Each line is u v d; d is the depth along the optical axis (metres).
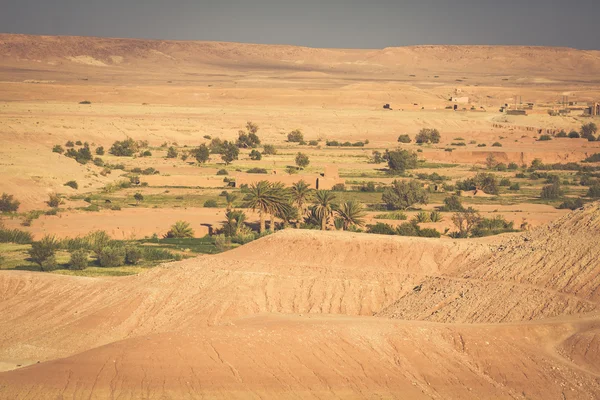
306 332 139.75
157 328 182.62
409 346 141.50
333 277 198.00
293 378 130.00
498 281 181.62
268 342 135.75
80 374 125.88
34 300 198.38
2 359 168.62
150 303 192.38
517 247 196.50
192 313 187.12
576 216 199.88
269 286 196.00
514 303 170.00
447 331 147.00
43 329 183.88
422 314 175.00
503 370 138.75
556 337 150.62
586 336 148.00
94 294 199.38
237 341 134.62
